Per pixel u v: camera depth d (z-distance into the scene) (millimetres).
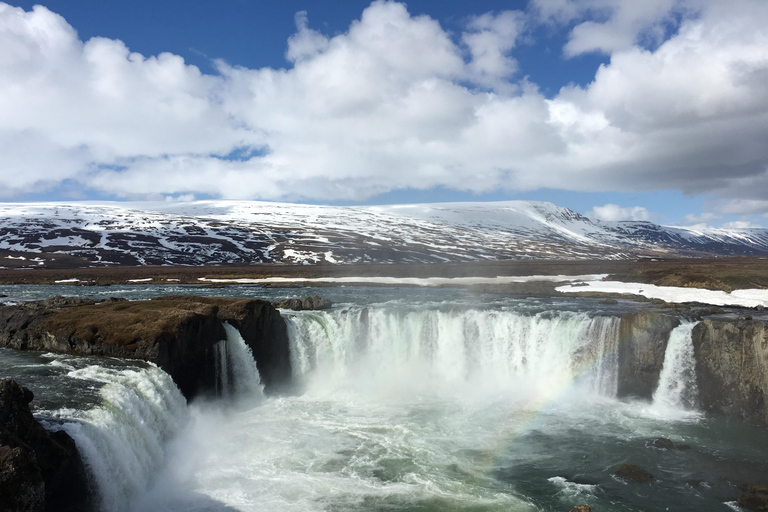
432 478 27156
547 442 32094
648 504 24797
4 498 15609
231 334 40250
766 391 34531
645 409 38500
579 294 70875
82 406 24562
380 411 37844
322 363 46188
